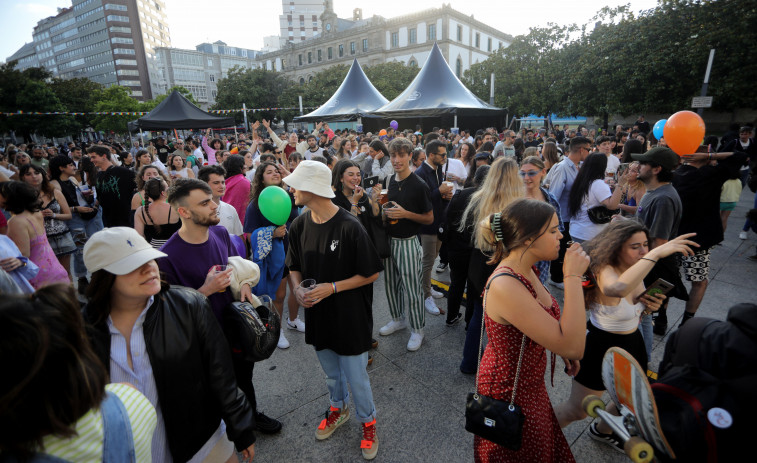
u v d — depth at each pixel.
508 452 1.53
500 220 1.48
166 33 124.06
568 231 4.06
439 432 2.42
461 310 4.05
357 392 2.19
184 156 9.26
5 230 2.97
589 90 17.86
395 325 3.61
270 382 2.97
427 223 3.27
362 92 14.33
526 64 23.52
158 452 1.38
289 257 2.38
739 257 5.06
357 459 2.24
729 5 13.28
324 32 59.72
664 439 1.06
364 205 3.19
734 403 0.97
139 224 2.90
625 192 4.55
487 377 1.50
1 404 0.71
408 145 3.25
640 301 1.97
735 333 1.03
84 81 48.53
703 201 3.16
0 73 33.16
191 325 1.40
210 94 109.25
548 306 1.55
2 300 0.76
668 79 15.12
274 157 5.19
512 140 8.42
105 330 1.29
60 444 0.84
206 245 1.98
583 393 2.05
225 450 1.64
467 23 47.56
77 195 5.13
